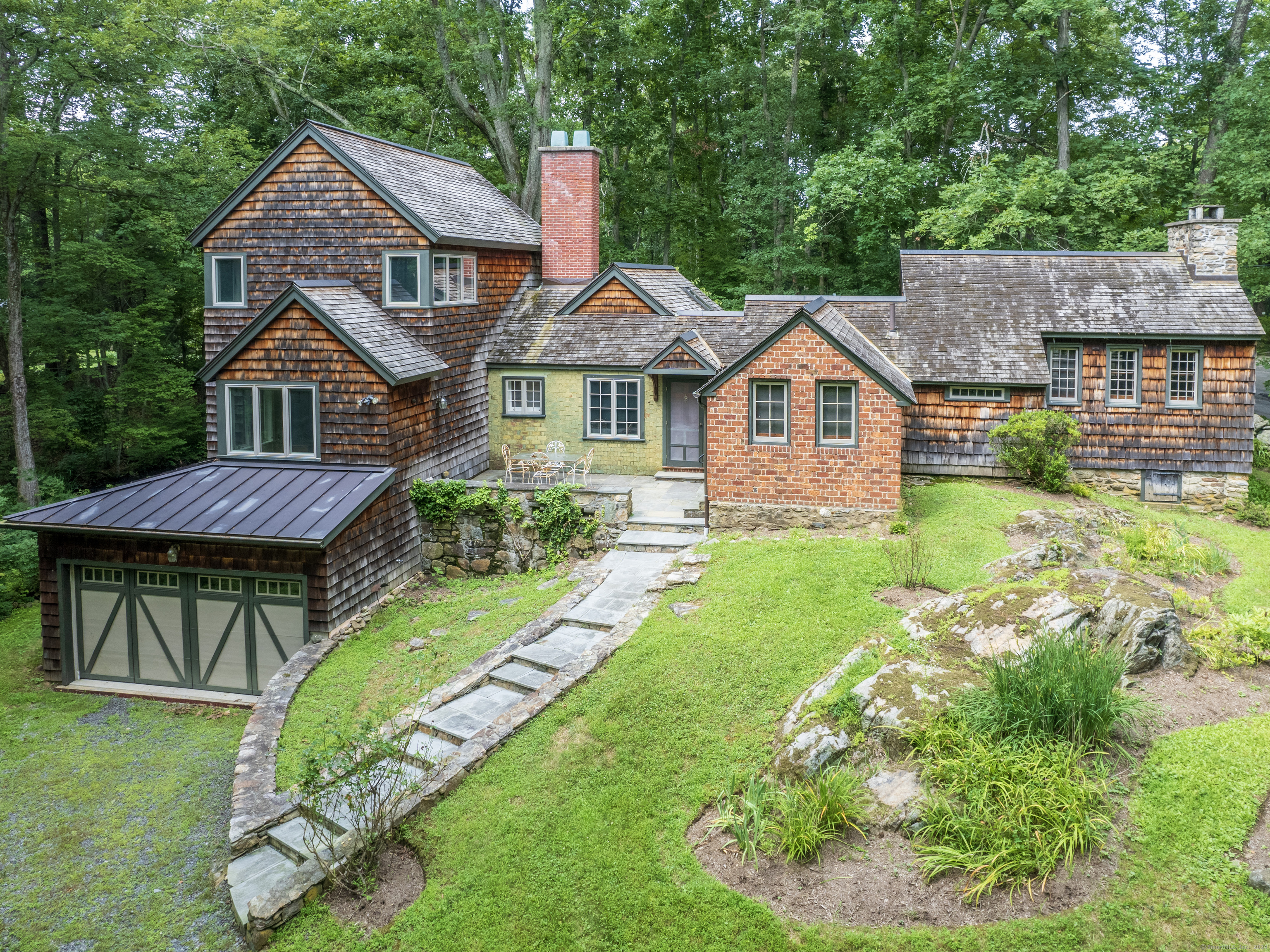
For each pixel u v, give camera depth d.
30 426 25.33
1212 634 10.41
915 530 16.02
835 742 8.95
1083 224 27.28
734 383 16.59
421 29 31.67
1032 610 10.37
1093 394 19.77
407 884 8.80
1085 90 29.47
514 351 21.31
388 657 14.22
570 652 12.82
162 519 14.88
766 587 13.54
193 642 15.19
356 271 18.70
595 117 36.31
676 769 9.60
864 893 7.59
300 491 15.80
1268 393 32.91
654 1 33.19
